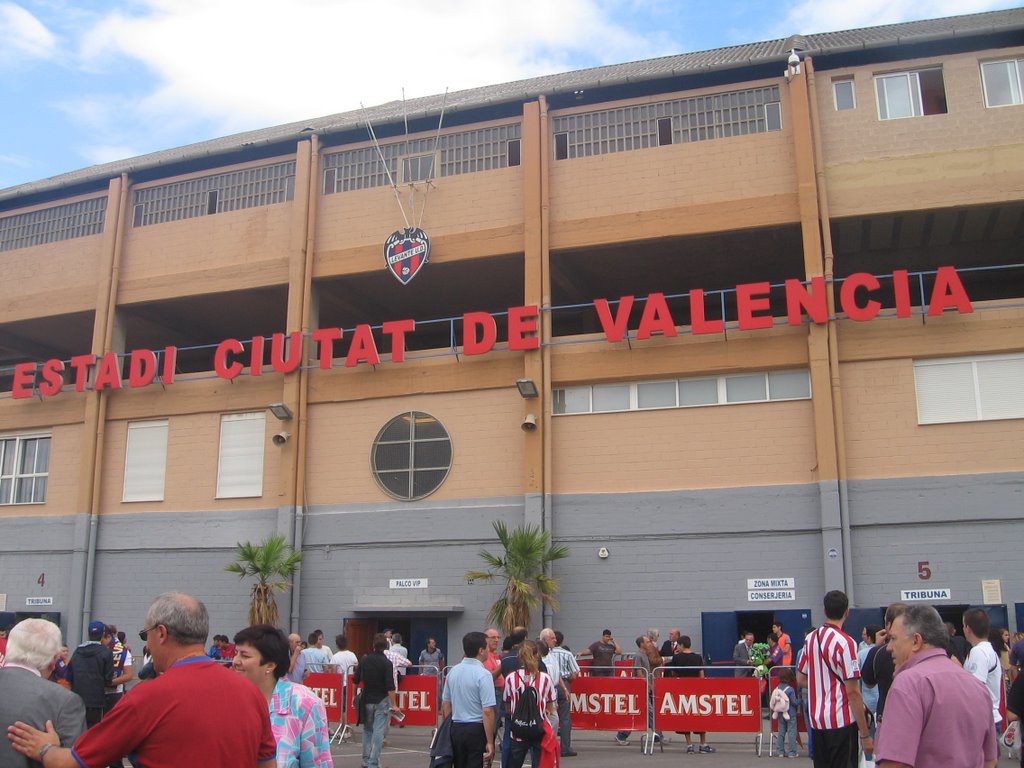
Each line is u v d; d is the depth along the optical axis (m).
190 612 5.48
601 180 24.77
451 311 30.69
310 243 26.70
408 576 24.52
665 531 22.86
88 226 30.05
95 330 28.48
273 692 6.92
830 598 9.01
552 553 22.19
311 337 26.25
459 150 26.25
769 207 23.42
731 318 29.22
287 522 25.31
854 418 22.11
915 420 21.77
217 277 27.66
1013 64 23.05
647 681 16.89
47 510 28.69
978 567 20.86
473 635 11.16
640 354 23.62
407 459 25.19
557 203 24.97
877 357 22.16
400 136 26.77
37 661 6.00
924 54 23.42
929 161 22.81
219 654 20.81
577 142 25.31
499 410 24.62
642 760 15.88
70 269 29.80
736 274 27.66
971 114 22.86
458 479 24.64
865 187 22.97
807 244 22.70
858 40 25.25
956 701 5.38
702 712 16.42
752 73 24.28
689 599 22.42
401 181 26.59
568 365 24.09
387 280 27.44
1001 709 9.84
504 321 31.16
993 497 21.05
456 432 24.89
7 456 29.73
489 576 22.55
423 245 25.47
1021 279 27.00
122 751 5.17
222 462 26.94
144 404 27.94
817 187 22.98
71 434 28.95
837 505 21.47
